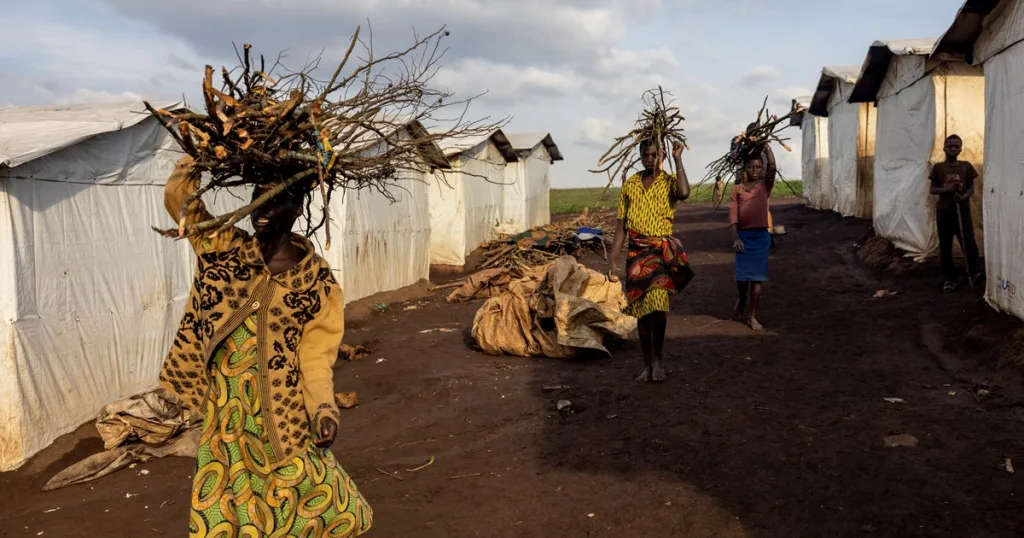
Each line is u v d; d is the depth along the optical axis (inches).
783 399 234.2
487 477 195.5
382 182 147.9
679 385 258.2
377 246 531.5
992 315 288.5
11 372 227.6
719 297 434.3
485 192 823.1
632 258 258.5
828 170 864.3
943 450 185.3
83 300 261.9
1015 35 282.2
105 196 275.6
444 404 267.6
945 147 374.6
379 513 177.9
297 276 111.7
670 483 178.9
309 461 112.3
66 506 208.2
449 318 454.0
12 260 228.1
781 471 179.5
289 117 113.3
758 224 339.3
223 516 106.5
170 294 317.1
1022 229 267.7
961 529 146.7
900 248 470.6
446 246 714.2
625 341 340.5
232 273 108.4
